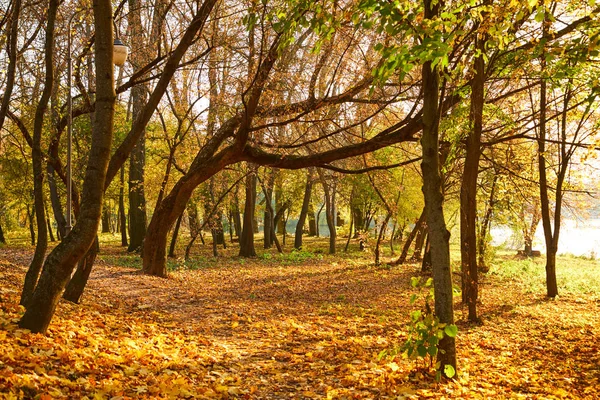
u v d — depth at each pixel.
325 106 14.02
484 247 24.30
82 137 28.30
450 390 6.57
